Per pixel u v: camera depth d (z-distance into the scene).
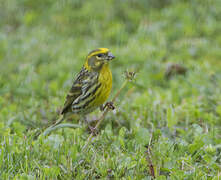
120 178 7.88
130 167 8.00
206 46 16.47
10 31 18.95
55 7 20.23
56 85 13.12
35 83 13.38
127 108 11.25
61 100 12.20
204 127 10.29
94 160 8.20
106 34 17.92
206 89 12.67
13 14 20.17
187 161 8.26
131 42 16.92
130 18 19.22
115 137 9.41
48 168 7.82
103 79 9.90
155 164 8.06
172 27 18.14
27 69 14.77
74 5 20.45
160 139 9.19
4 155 8.41
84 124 10.58
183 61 15.05
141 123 10.62
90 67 9.93
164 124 10.58
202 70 14.33
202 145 8.74
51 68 14.98
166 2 20.34
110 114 11.02
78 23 19.23
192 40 17.06
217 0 19.67
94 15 19.36
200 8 19.41
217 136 9.93
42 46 16.84
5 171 7.99
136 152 8.59
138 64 14.98
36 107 12.01
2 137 9.48
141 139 9.01
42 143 8.86
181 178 7.70
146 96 12.01
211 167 8.20
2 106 12.22
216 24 18.25
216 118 10.68
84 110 10.35
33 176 7.67
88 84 9.95
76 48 16.88
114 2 20.09
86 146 8.59
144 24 18.53
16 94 12.98
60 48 16.77
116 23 18.64
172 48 16.69
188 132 9.95
